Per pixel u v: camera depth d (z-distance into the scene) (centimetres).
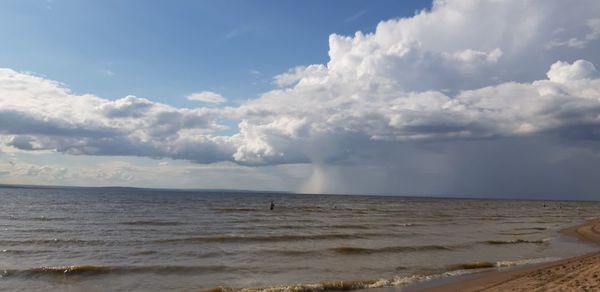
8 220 4459
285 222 4578
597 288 1242
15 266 1977
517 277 1578
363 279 1750
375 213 6844
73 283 1666
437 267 2012
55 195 13150
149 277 1775
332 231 3597
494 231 3922
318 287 1592
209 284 1670
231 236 3066
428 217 5991
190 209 6938
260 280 1742
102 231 3466
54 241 2809
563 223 5294
